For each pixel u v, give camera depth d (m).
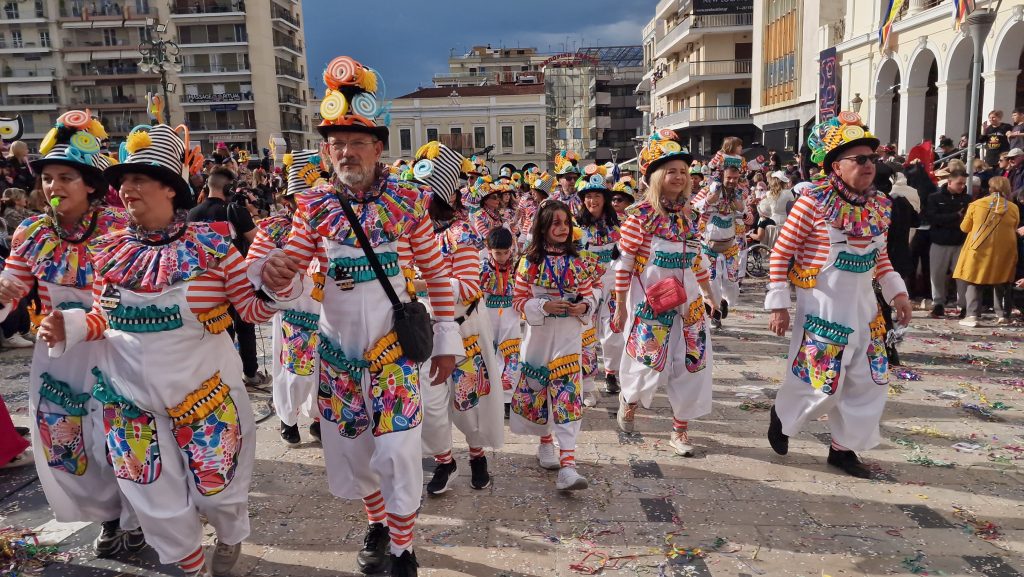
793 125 29.08
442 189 3.94
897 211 7.79
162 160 2.71
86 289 3.34
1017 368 6.55
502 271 5.00
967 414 5.29
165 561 2.79
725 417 5.36
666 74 46.81
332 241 2.92
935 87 19.62
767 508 3.82
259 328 9.06
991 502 3.85
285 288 2.72
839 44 22.62
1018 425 5.04
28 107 60.09
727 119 38.12
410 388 2.95
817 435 4.92
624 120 69.69
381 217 2.90
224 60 59.53
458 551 3.38
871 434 4.15
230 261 2.80
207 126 60.16
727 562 3.27
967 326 8.41
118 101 60.09
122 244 2.77
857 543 3.43
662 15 46.78
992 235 8.05
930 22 17.89
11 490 4.12
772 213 13.29
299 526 3.64
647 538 3.50
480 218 7.12
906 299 4.19
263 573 3.20
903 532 3.54
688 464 4.45
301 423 5.27
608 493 4.04
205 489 2.80
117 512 3.31
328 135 2.93
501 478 4.28
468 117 53.78
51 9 59.16
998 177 8.11
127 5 58.72
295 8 67.50
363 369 2.94
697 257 4.55
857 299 4.07
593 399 5.68
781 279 4.21
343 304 2.93
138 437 2.74
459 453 4.74
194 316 2.76
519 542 3.47
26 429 4.97
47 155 3.22
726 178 8.18
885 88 20.48
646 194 4.62
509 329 5.01
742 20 37.44
